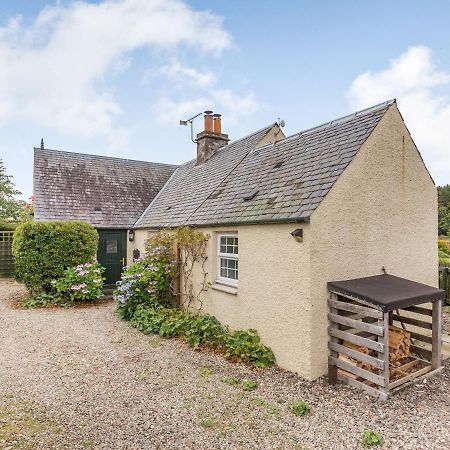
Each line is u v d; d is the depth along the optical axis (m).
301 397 4.54
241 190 7.88
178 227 8.95
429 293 4.97
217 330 6.77
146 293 9.06
